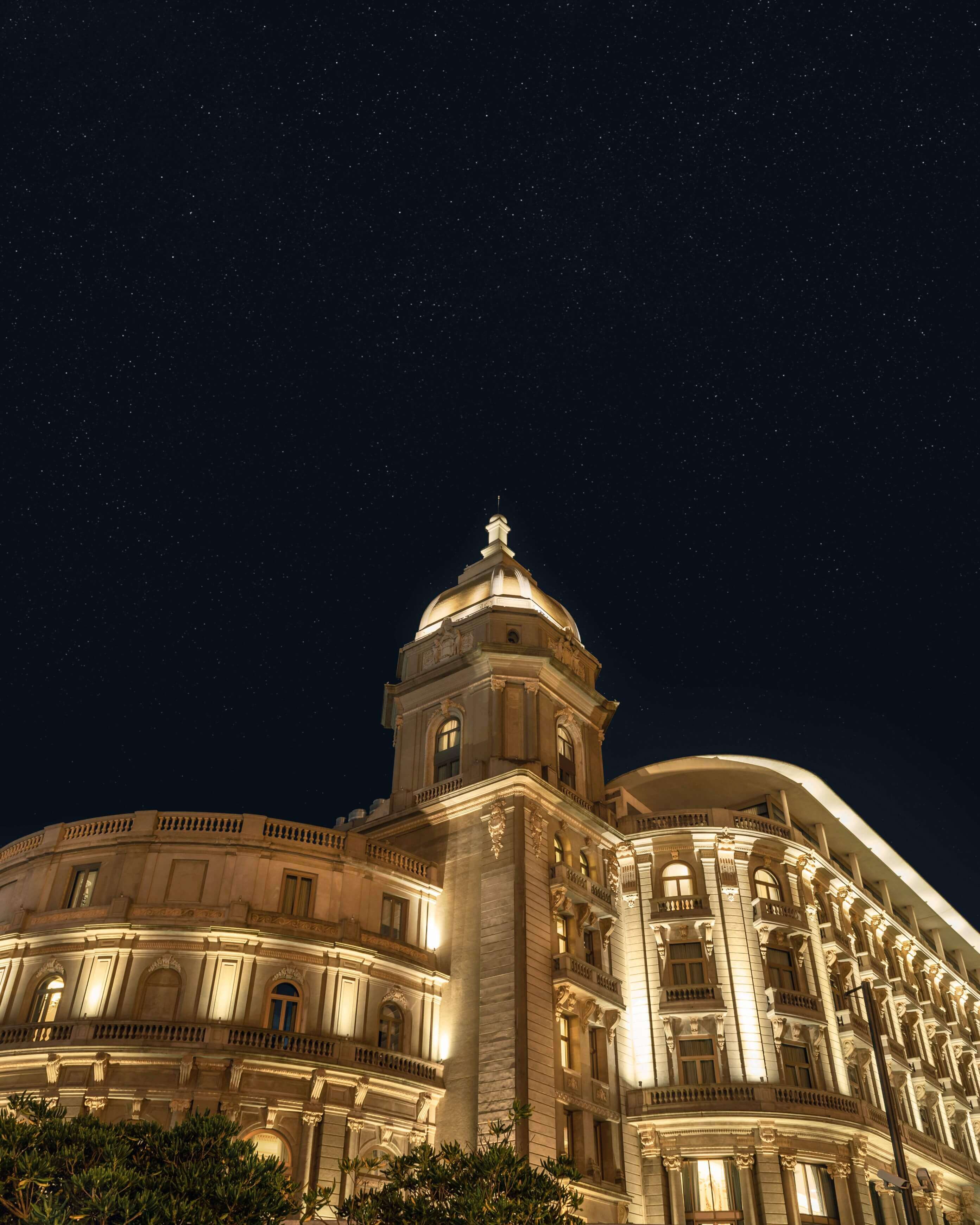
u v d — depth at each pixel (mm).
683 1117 44625
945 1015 69375
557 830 50062
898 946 65562
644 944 50188
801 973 50719
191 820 43375
